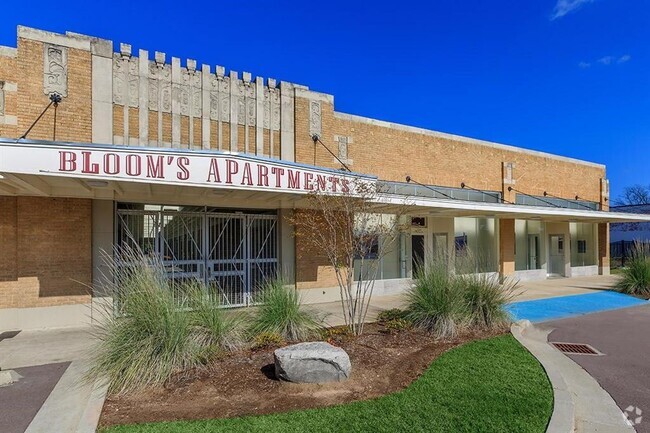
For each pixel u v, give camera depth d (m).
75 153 7.96
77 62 10.53
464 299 9.20
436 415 4.71
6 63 9.82
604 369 6.94
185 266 11.76
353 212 9.33
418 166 17.22
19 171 7.55
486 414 4.75
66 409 5.10
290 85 13.84
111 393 5.39
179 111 11.80
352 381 5.77
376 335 8.45
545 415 4.76
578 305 13.58
